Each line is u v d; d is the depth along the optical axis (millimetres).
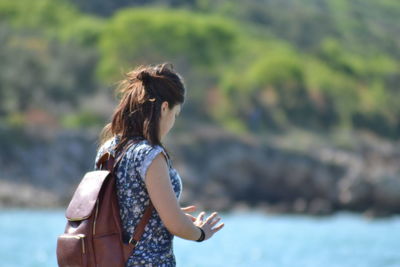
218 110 160625
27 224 72125
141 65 9859
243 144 136125
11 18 187625
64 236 8977
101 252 8898
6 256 39500
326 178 131875
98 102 148375
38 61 143875
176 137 137750
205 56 173125
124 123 9398
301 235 67125
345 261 39844
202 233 9258
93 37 179375
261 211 119500
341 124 177375
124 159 9188
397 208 122000
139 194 9086
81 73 153125
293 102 172125
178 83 9531
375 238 62938
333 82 188875
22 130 126688
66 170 124500
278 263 38875
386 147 161125
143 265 8992
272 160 134000
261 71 173125
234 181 133625
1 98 138875
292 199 133750
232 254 44312
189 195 126312
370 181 123000
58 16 192250
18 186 118750
